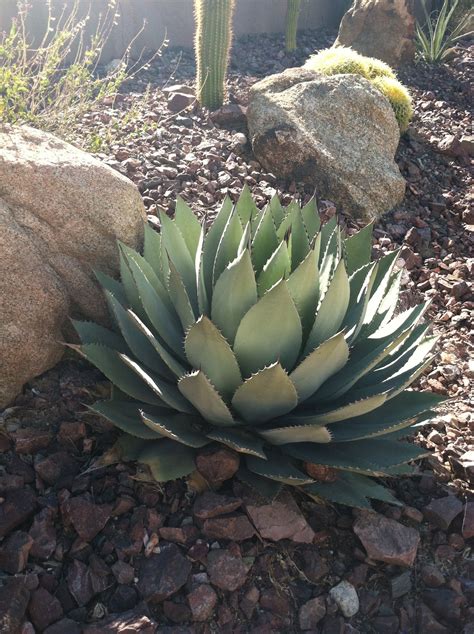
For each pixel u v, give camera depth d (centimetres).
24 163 128
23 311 120
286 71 240
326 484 113
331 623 104
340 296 110
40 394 126
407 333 108
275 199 140
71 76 191
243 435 113
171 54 355
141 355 117
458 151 261
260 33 416
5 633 93
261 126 223
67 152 139
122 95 267
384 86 258
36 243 127
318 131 223
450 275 197
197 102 255
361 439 116
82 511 108
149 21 352
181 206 137
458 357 165
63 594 101
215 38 246
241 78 326
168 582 103
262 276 116
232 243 121
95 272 129
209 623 102
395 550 110
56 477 115
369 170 222
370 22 359
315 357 104
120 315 117
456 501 120
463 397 151
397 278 133
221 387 111
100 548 107
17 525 108
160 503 114
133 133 209
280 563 110
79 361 134
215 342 103
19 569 101
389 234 211
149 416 107
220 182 204
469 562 114
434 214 228
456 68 365
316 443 115
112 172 140
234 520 110
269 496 108
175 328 120
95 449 120
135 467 117
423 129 278
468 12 412
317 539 113
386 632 105
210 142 227
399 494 124
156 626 98
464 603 108
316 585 109
